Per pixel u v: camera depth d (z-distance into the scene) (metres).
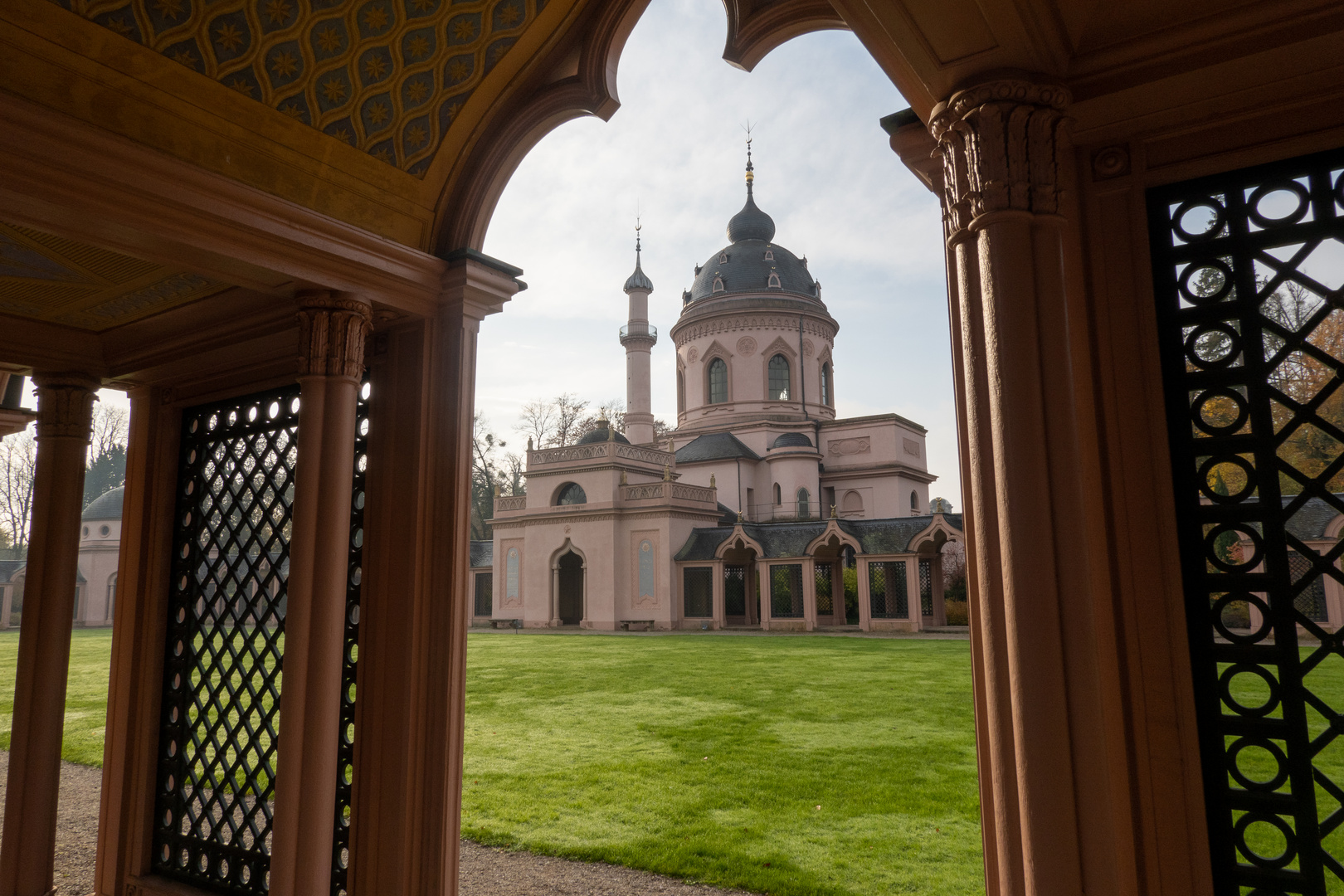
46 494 5.36
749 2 3.29
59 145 2.81
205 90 3.27
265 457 4.89
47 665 5.26
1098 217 2.72
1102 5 2.52
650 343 47.59
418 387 4.17
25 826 5.12
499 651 23.41
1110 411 2.62
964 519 2.55
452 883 3.84
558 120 4.02
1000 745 2.19
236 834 4.56
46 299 4.72
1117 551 2.57
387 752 3.97
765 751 9.63
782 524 33.59
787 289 46.78
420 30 3.54
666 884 5.61
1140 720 2.48
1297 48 2.31
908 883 5.47
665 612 33.12
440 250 4.27
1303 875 2.30
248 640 4.74
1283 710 2.37
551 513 35.69
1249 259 2.56
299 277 3.62
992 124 2.32
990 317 2.29
